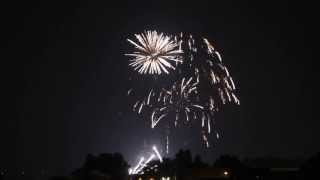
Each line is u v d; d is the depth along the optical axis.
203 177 68.00
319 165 67.00
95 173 57.75
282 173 68.50
